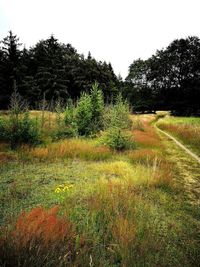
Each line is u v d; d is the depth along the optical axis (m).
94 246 4.57
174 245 5.17
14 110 16.06
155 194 7.85
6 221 5.55
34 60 65.00
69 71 66.19
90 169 10.73
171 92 76.62
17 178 9.14
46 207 6.51
